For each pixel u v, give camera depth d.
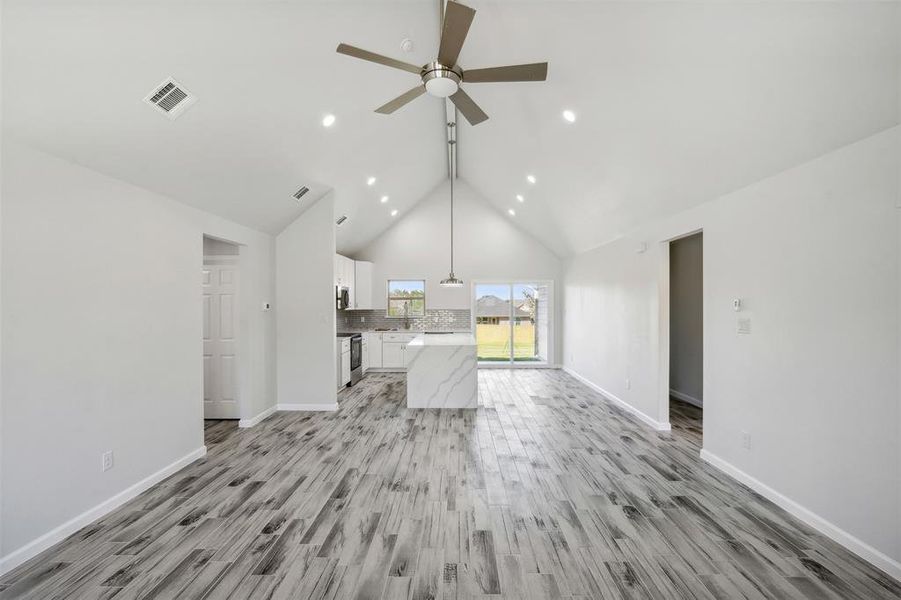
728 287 3.28
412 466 3.48
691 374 5.65
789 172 2.67
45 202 2.33
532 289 8.74
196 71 2.52
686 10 2.20
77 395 2.51
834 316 2.36
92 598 1.91
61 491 2.40
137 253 3.00
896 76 1.86
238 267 4.68
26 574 2.08
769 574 2.08
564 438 4.20
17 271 2.18
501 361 8.73
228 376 4.84
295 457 3.69
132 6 2.04
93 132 2.44
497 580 2.04
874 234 2.14
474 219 8.46
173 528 2.51
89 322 2.60
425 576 2.07
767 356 2.87
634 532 2.46
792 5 1.87
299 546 2.32
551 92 3.58
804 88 2.16
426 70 2.23
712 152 3.02
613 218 5.18
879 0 1.68
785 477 2.72
